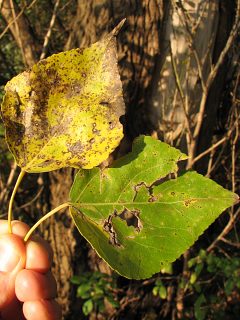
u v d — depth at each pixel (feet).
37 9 1.85
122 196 0.49
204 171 1.62
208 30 1.37
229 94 1.65
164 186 0.49
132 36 1.36
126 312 1.70
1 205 1.71
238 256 1.78
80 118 0.47
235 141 1.54
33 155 0.47
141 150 0.51
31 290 0.58
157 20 1.35
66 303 1.73
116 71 0.45
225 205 0.48
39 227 1.78
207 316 1.75
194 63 1.38
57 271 1.74
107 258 0.46
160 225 0.48
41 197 1.80
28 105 0.47
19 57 1.94
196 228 0.48
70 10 1.82
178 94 1.39
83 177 0.49
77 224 0.47
